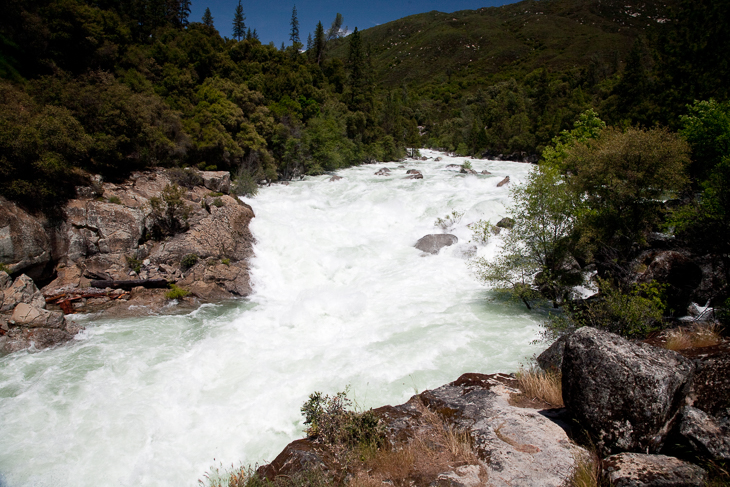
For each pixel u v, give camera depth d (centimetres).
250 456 850
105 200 1914
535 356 1103
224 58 4709
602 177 1349
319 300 1595
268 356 1241
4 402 1008
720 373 584
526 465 568
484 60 17625
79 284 1669
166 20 6322
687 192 1492
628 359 563
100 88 2402
